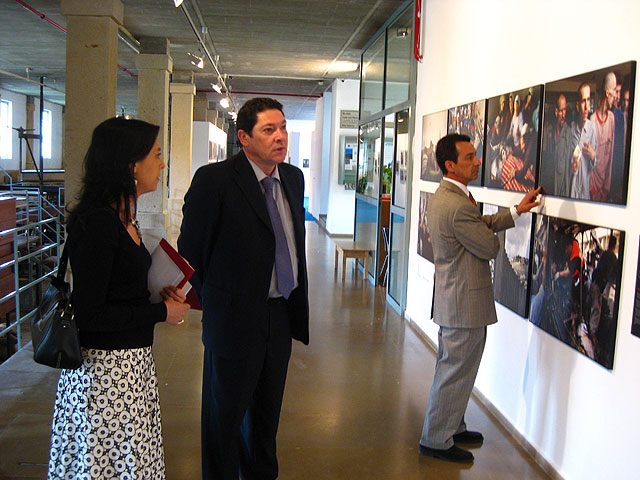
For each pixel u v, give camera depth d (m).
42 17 8.47
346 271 8.95
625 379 2.41
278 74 13.49
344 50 10.22
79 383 1.86
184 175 14.16
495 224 3.11
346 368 4.59
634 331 2.35
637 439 2.33
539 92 3.14
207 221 2.36
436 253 3.07
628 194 2.39
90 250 1.76
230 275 2.37
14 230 5.08
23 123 19.19
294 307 2.58
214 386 2.45
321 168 16.06
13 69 14.20
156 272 2.00
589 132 2.66
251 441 2.64
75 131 7.29
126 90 17.97
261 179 2.44
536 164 3.17
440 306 3.07
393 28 7.12
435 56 5.19
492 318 3.02
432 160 5.18
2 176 17.34
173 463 3.03
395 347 5.17
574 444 2.79
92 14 7.15
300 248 2.54
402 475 2.99
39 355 1.78
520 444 3.34
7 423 3.41
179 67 13.22
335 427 3.53
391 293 6.80
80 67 7.23
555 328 2.95
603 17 2.60
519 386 3.40
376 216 7.86
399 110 6.51
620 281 2.45
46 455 3.03
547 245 3.05
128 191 1.85
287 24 8.49
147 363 1.99
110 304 1.82
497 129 3.73
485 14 4.00
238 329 2.37
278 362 2.54
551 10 3.07
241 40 9.88
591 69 2.69
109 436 1.86
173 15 8.31
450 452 3.13
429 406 3.18
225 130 27.66
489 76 3.91
